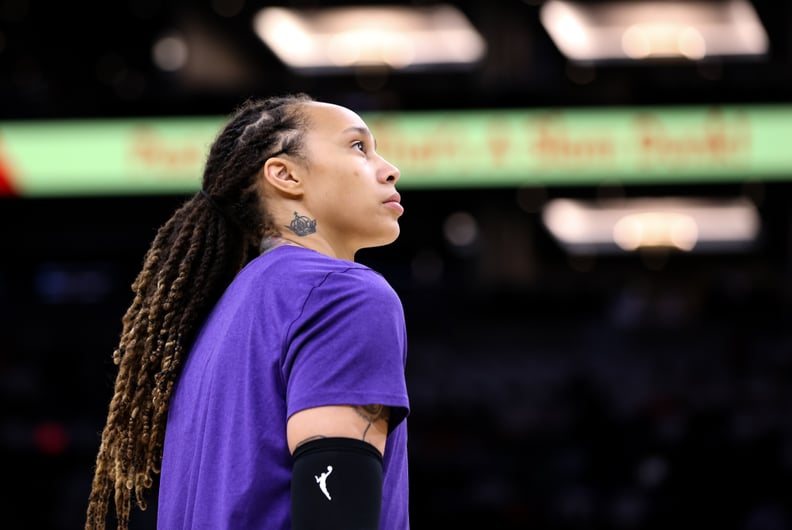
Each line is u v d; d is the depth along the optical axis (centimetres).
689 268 2992
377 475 257
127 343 323
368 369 263
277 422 271
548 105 2062
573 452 1945
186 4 2838
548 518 1798
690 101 2077
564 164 2031
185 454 293
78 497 1830
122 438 321
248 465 269
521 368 2395
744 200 2886
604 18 2706
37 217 2992
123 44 2969
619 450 1931
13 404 2128
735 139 2016
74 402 2186
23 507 1827
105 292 3064
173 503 292
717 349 2391
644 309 2609
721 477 1820
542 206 2888
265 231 312
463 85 2838
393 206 311
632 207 2927
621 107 2044
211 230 321
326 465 253
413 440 2028
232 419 276
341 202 307
